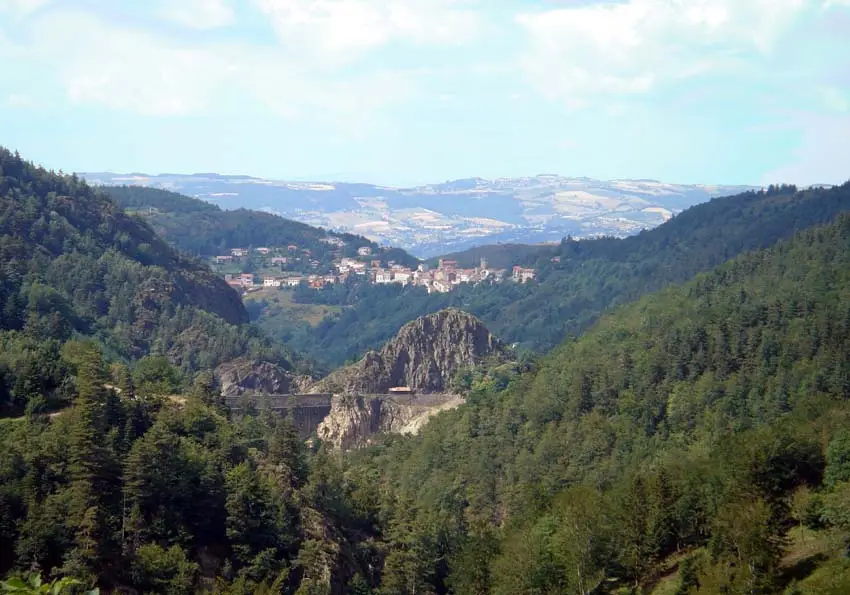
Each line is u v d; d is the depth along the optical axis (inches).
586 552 5634.8
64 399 6510.8
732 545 5255.9
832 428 6441.9
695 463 6692.9
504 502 7785.4
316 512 6437.0
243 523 5797.2
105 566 5137.8
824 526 5570.9
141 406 6530.5
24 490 5319.9
